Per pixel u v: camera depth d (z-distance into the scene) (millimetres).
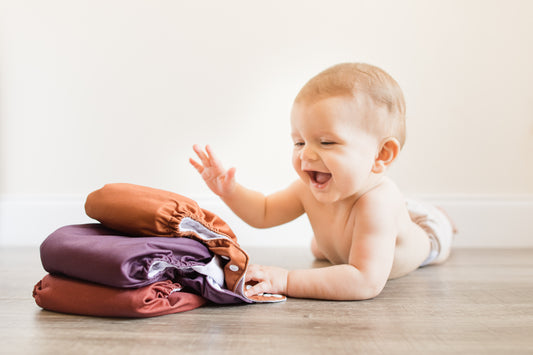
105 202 956
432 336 787
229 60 2035
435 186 2008
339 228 1153
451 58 1999
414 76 2006
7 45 2037
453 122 2004
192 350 713
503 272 1398
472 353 709
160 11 2037
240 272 962
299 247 1943
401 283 1233
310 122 1008
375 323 859
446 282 1245
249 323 852
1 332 796
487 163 2006
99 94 2041
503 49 1992
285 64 2031
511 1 1987
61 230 967
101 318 877
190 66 2037
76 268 866
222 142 2045
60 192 2051
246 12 2033
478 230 2002
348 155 999
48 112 2043
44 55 2037
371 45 2014
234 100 2037
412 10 2002
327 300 1036
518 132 2002
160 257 859
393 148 1057
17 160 2051
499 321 877
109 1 2035
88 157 2045
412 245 1294
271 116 2037
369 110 1009
